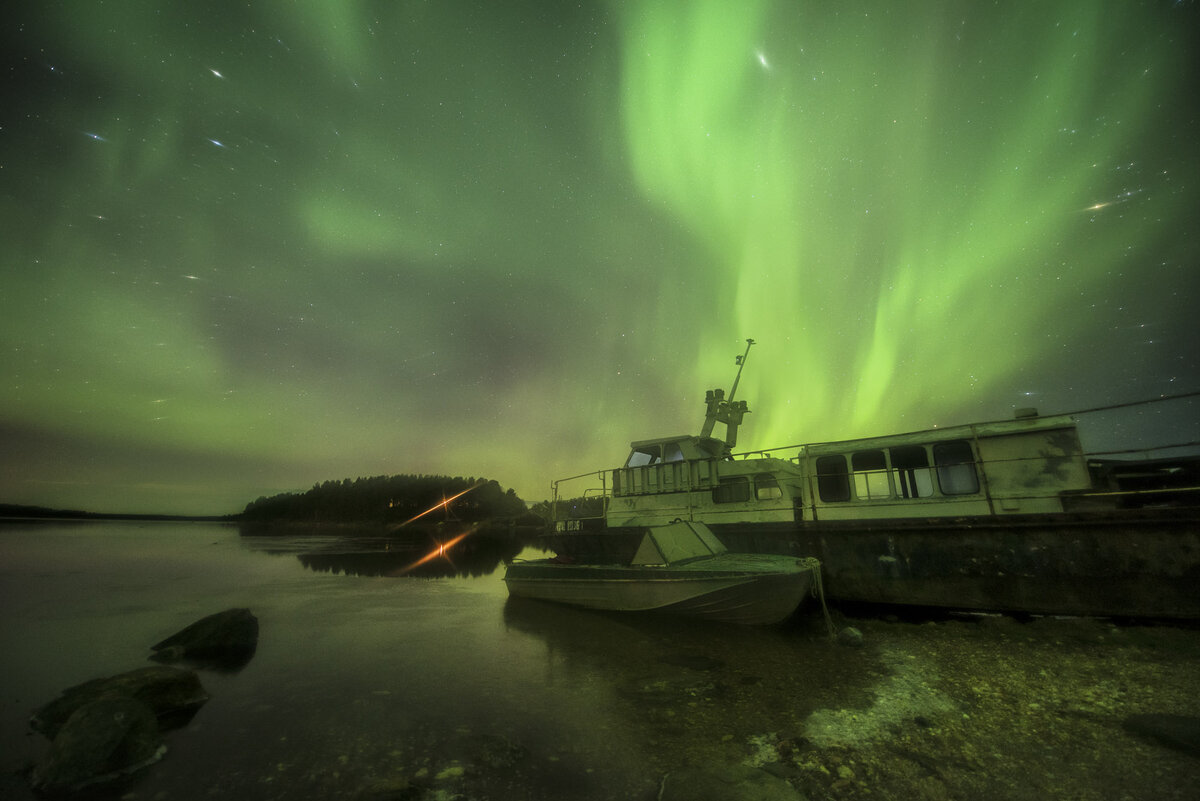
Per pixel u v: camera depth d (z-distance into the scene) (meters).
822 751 4.72
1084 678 6.46
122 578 19.38
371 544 46.53
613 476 15.98
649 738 5.18
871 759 4.56
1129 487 9.62
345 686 6.92
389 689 6.78
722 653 8.27
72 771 4.38
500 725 5.56
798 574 9.10
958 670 7.13
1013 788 3.98
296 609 12.88
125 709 4.95
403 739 5.23
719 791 4.01
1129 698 5.69
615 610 10.95
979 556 9.73
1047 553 9.19
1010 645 8.24
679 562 10.60
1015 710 5.57
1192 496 9.09
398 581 19.09
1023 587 9.34
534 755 4.83
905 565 10.38
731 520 13.12
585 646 8.86
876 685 6.63
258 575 20.91
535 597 12.84
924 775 4.24
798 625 9.82
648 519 14.72
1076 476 9.53
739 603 9.41
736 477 13.50
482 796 4.11
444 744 5.10
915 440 11.01
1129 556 8.57
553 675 7.30
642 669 7.52
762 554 11.73
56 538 45.28
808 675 7.12
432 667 7.75
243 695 6.58
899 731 5.17
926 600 10.14
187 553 32.25
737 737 5.14
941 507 10.53
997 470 10.18
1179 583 8.21
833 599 11.20
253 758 4.83
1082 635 8.33
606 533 14.26
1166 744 4.52
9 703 6.46
